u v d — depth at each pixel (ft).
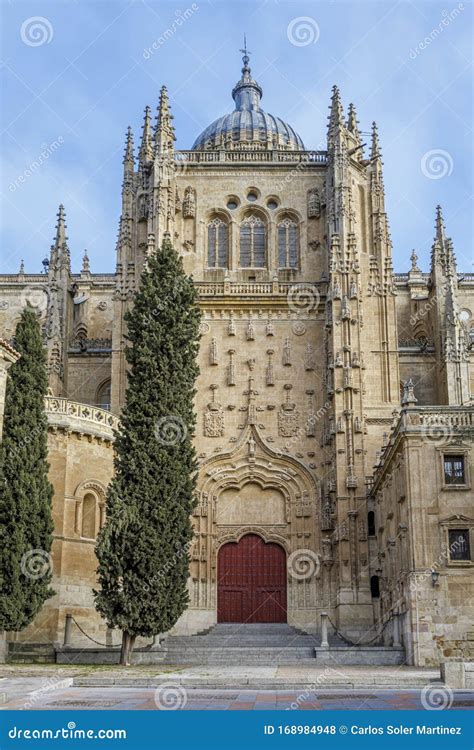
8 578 147.54
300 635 191.31
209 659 161.38
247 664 154.92
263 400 216.33
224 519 212.23
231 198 236.02
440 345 231.91
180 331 170.60
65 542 174.91
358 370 205.77
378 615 189.06
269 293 221.66
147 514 154.71
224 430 214.90
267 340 220.23
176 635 193.98
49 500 157.07
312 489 211.20
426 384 237.66
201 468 211.82
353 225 220.64
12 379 159.12
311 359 218.79
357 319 209.67
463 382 220.84
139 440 159.84
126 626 149.48
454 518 149.79
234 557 211.20
